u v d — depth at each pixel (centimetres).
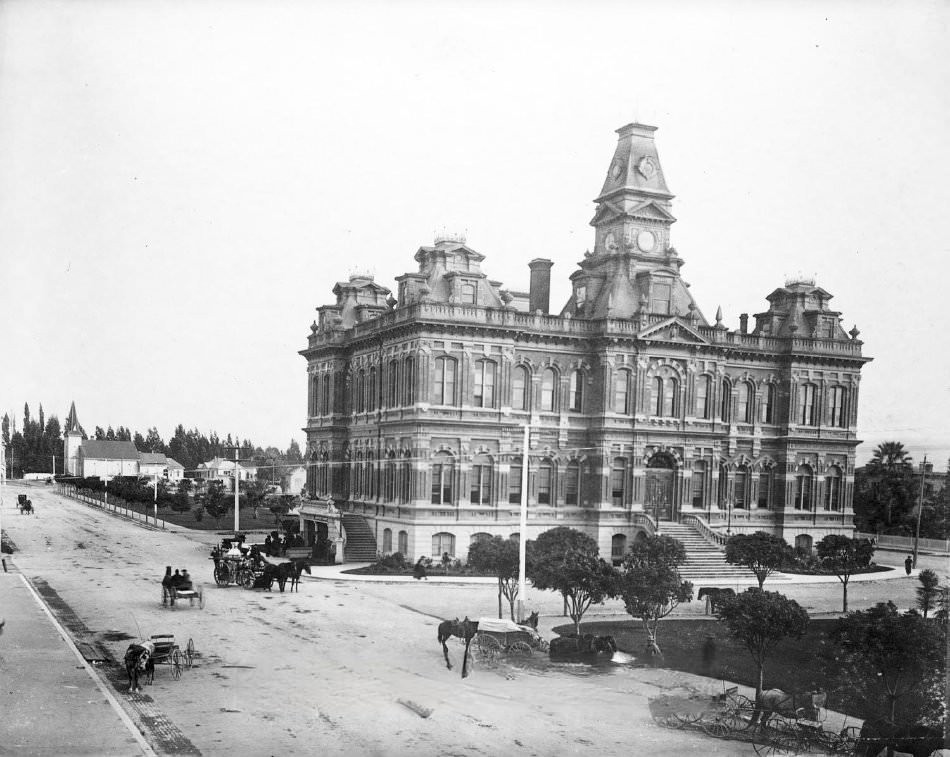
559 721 2431
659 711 2538
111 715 2308
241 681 2706
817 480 6725
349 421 7000
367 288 7538
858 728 2461
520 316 6056
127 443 10181
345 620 3756
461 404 5856
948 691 2628
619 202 6544
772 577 5456
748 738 2364
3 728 2186
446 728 2334
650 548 3884
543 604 4403
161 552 6078
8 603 3834
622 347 6197
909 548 6906
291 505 9088
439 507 5762
